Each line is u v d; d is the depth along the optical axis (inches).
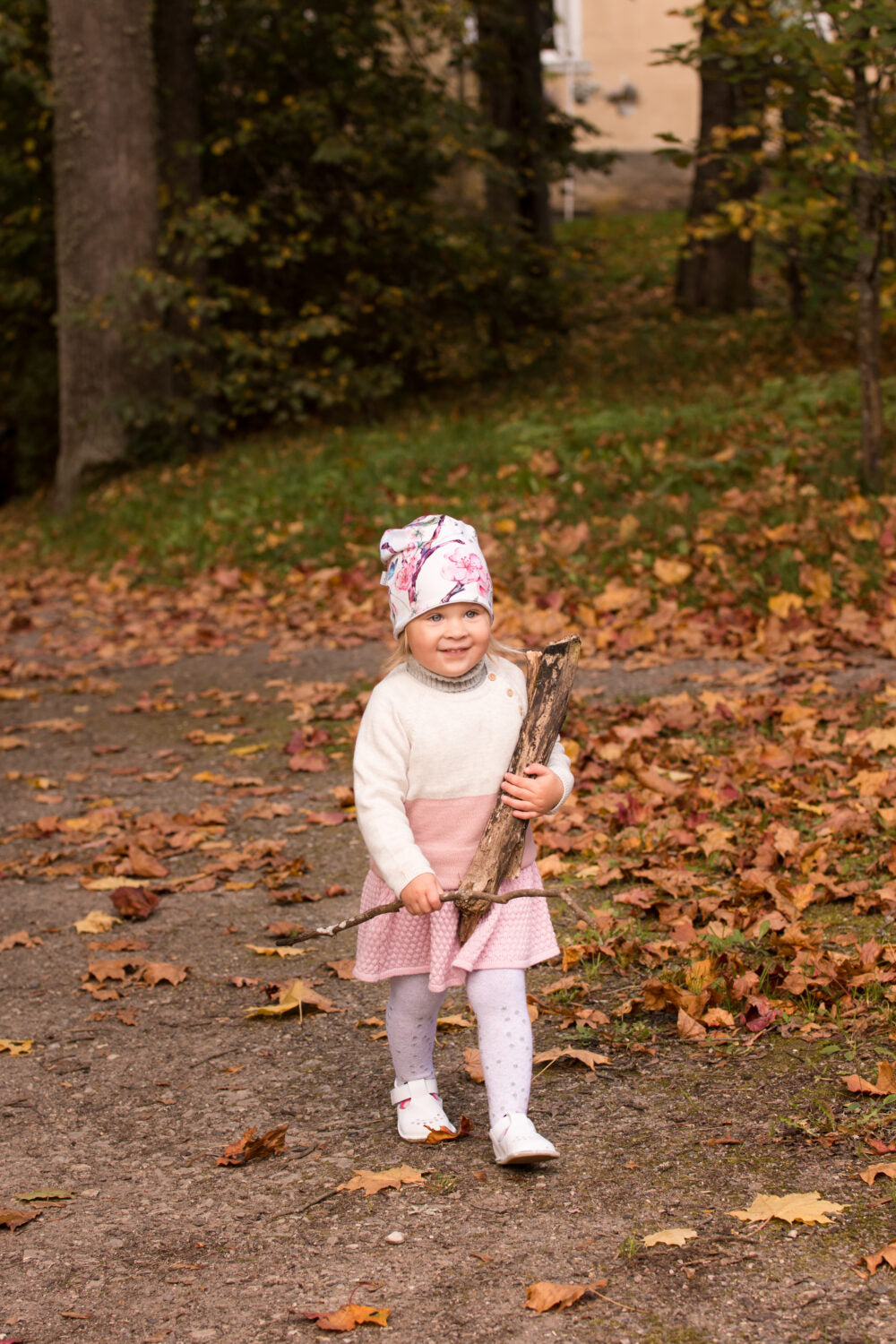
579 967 136.0
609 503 355.6
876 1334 72.9
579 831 176.6
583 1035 119.5
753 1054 112.5
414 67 607.5
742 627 267.9
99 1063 123.4
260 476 482.3
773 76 286.7
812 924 138.0
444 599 96.0
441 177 645.3
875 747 188.1
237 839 191.9
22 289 634.8
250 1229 91.0
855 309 589.6
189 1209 94.9
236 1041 126.5
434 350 609.9
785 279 583.8
